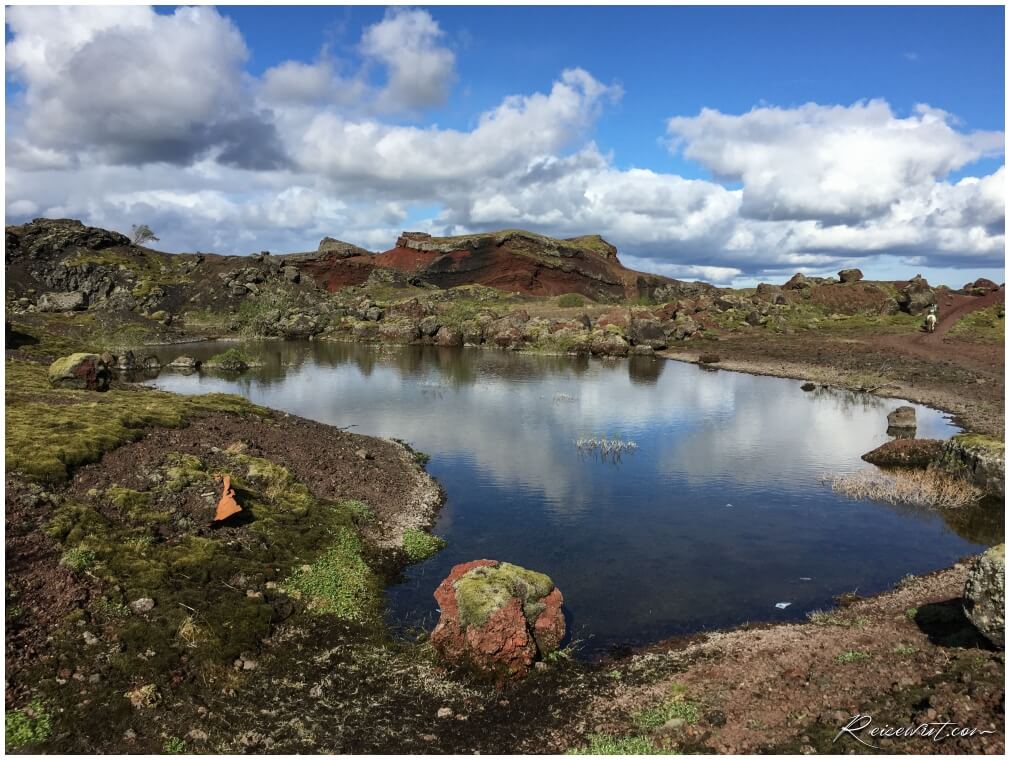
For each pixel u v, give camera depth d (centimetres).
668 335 9419
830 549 1992
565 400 4681
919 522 2230
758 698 1092
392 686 1225
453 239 18038
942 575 1764
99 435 2042
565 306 12625
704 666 1274
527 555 1942
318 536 1836
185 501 1808
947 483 2525
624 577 1788
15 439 1884
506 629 1270
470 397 4759
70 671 1115
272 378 5662
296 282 13425
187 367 6238
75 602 1278
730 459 3080
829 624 1477
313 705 1143
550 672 1296
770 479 2748
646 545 2020
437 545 2000
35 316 9531
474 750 1012
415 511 2278
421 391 5003
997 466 2441
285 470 2216
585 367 6844
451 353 8175
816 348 7631
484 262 16462
